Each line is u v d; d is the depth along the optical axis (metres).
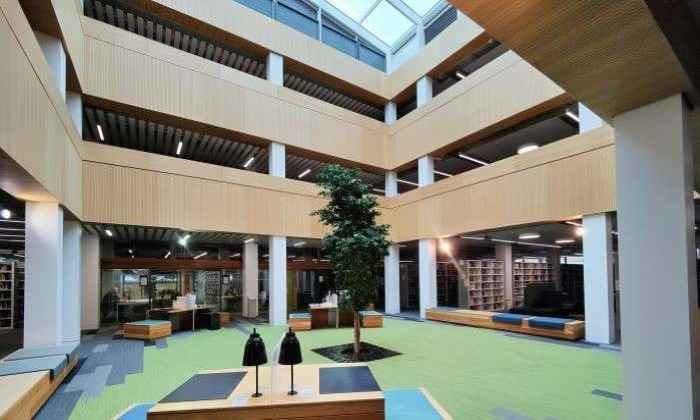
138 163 9.48
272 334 9.94
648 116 3.39
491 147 13.49
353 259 7.25
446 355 7.20
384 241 7.39
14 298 11.40
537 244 16.61
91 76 8.84
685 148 3.21
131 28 10.95
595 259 8.16
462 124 11.46
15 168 4.44
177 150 13.02
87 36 8.86
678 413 3.01
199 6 10.55
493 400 4.79
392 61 15.66
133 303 13.12
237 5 11.32
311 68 12.85
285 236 11.91
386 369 6.25
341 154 13.27
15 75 4.14
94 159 8.86
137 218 9.34
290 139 12.13
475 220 10.90
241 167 15.45
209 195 10.54
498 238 13.88
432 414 3.55
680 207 3.15
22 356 5.62
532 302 12.67
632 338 3.33
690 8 3.11
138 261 12.99
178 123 10.51
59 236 6.47
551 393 5.05
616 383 5.46
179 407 2.71
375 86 14.42
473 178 11.02
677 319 3.08
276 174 11.87
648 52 2.68
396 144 14.23
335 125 13.24
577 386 5.33
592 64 2.85
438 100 12.40
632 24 2.41
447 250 17.34
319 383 3.17
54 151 5.89
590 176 8.23
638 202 3.39
